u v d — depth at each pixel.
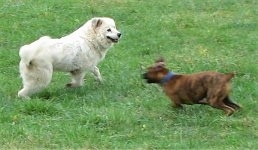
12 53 13.45
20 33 14.88
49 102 10.39
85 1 17.52
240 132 9.29
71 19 15.98
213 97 9.65
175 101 9.96
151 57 13.28
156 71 10.00
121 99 10.82
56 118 9.88
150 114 10.00
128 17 16.19
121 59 13.16
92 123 9.63
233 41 14.34
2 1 17.22
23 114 10.08
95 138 9.11
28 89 10.80
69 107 10.38
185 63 12.75
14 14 16.17
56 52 10.91
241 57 13.16
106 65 12.62
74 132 9.23
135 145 8.91
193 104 10.05
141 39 14.54
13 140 9.02
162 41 14.38
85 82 11.88
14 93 11.15
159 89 11.19
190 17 16.30
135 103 10.52
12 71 12.50
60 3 17.12
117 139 9.16
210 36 14.70
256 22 15.82
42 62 10.73
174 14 16.61
